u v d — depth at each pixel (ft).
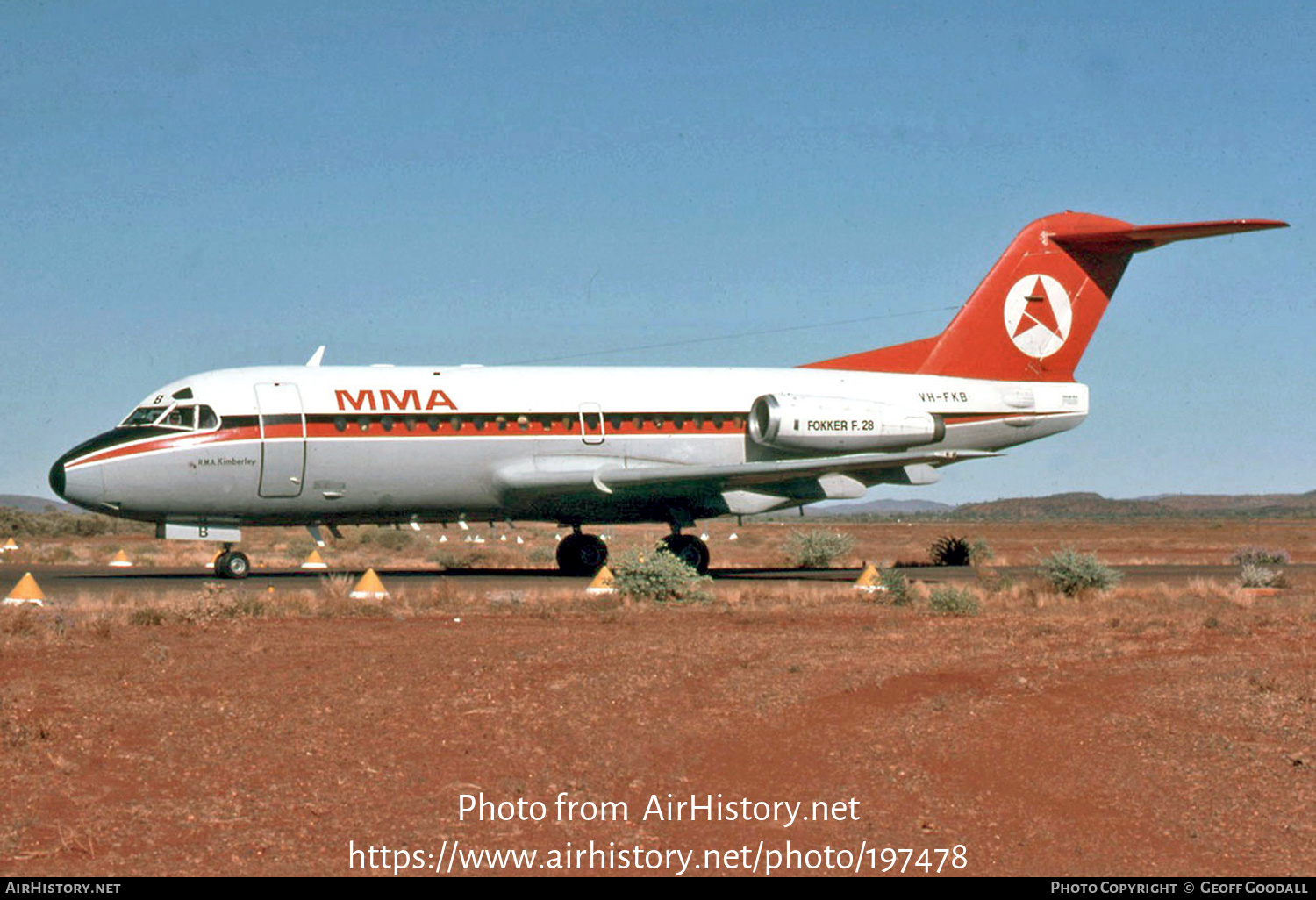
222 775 32.78
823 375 109.60
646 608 73.31
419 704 41.65
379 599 75.36
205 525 94.38
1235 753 36.63
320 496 94.38
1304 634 63.41
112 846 27.27
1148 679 48.49
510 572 110.63
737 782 33.17
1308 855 27.63
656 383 104.22
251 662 49.62
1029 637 60.59
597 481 97.96
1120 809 31.12
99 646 54.24
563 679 46.29
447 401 96.89
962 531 321.32
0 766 33.01
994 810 30.99
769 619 68.08
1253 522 485.15
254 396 92.63
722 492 101.24
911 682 46.88
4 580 97.50
